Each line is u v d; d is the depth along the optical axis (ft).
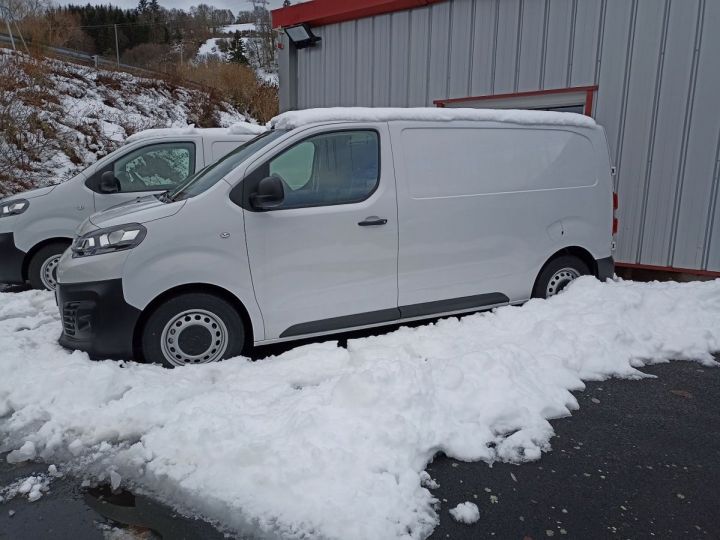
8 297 18.78
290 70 33.06
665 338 14.10
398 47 27.89
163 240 11.75
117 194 20.30
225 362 12.19
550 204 15.96
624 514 7.86
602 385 12.11
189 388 10.91
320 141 13.08
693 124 19.74
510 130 15.31
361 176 13.41
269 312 12.67
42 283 19.95
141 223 11.74
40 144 40.88
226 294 12.51
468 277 14.85
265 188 11.86
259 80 79.77
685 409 11.03
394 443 8.75
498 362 11.33
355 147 13.38
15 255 19.57
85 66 61.05
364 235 13.30
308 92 32.94
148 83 64.03
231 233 12.16
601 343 13.14
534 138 15.72
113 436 9.62
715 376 12.66
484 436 9.62
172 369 11.82
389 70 28.40
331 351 12.62
